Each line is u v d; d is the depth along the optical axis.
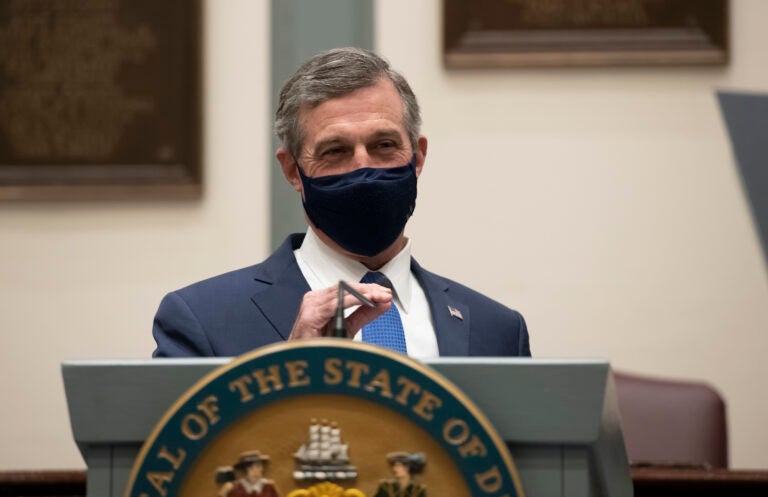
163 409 5.93
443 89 20.84
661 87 20.62
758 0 20.61
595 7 20.64
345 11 20.81
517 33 20.72
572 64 20.59
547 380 5.86
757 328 20.34
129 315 21.14
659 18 20.56
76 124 21.33
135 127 21.25
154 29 21.34
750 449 20.28
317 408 5.70
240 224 21.12
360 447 5.68
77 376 5.96
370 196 8.95
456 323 9.60
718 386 20.36
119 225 21.31
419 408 5.65
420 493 5.64
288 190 20.86
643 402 16.86
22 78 21.45
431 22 20.97
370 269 9.72
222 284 9.53
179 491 5.66
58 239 21.34
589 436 5.82
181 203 21.25
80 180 21.22
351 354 5.69
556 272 20.55
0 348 21.20
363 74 9.22
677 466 12.96
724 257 20.45
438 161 20.73
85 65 21.41
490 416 5.88
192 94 21.17
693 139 20.56
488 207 20.66
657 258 20.52
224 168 21.20
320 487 5.64
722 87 20.55
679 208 20.55
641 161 20.61
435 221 20.69
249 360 5.70
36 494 11.74
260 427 5.70
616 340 20.45
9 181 21.27
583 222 20.58
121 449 6.00
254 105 21.23
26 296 21.28
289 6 20.94
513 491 5.59
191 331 9.15
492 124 20.75
